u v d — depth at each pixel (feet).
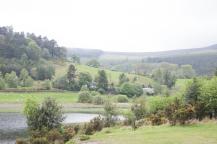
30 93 569.64
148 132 138.92
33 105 167.43
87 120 328.29
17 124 282.97
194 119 155.02
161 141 116.06
